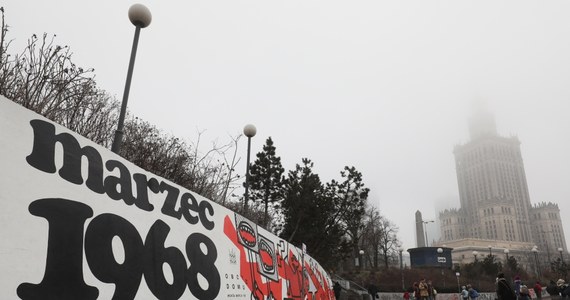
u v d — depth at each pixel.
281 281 9.50
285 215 21.50
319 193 22.12
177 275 5.30
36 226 3.56
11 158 3.54
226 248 6.96
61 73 7.25
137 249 4.73
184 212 6.05
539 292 28.95
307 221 20.89
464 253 99.69
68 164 4.15
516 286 18.61
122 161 5.01
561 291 27.94
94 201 4.33
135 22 7.07
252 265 7.91
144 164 9.91
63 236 3.79
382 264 72.31
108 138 10.05
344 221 24.33
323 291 14.81
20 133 3.71
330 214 22.58
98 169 4.56
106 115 10.02
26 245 3.40
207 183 12.31
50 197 3.80
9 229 3.31
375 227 64.44
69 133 4.29
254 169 21.64
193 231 6.09
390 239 68.75
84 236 4.04
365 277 45.53
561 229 129.12
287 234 21.05
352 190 23.61
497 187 140.38
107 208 4.49
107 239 4.34
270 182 21.83
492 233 126.00
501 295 12.05
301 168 22.30
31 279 3.35
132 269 4.54
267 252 9.12
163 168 10.49
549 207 130.88
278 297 8.89
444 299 35.69
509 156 147.25
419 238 84.12
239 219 8.02
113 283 4.20
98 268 4.08
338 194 23.53
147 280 4.72
